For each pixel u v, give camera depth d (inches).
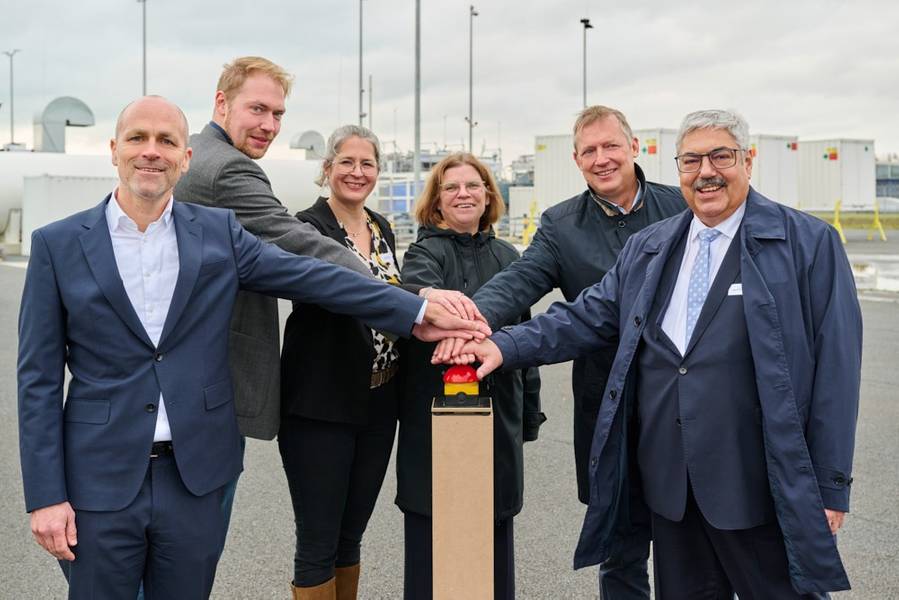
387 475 201.2
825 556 87.7
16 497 181.5
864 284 567.5
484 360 102.5
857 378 90.7
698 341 94.1
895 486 183.5
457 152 122.2
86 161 983.0
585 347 107.9
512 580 117.3
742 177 94.0
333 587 117.0
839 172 1248.8
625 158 119.3
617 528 104.8
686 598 101.3
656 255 100.3
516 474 115.3
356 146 118.0
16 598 136.1
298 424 114.3
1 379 295.0
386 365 119.3
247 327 108.8
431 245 119.9
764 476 92.3
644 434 99.9
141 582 94.0
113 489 87.5
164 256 91.0
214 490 92.9
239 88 115.3
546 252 124.2
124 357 88.3
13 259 847.1
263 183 110.7
